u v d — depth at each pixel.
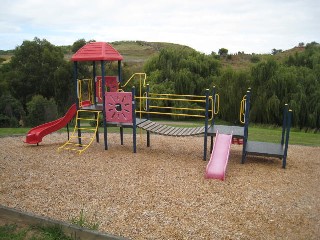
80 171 7.19
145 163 7.83
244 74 25.30
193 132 8.34
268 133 13.12
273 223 4.79
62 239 4.20
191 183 6.46
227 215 5.03
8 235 4.24
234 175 7.01
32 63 36.22
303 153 9.27
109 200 5.59
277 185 6.43
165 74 30.62
